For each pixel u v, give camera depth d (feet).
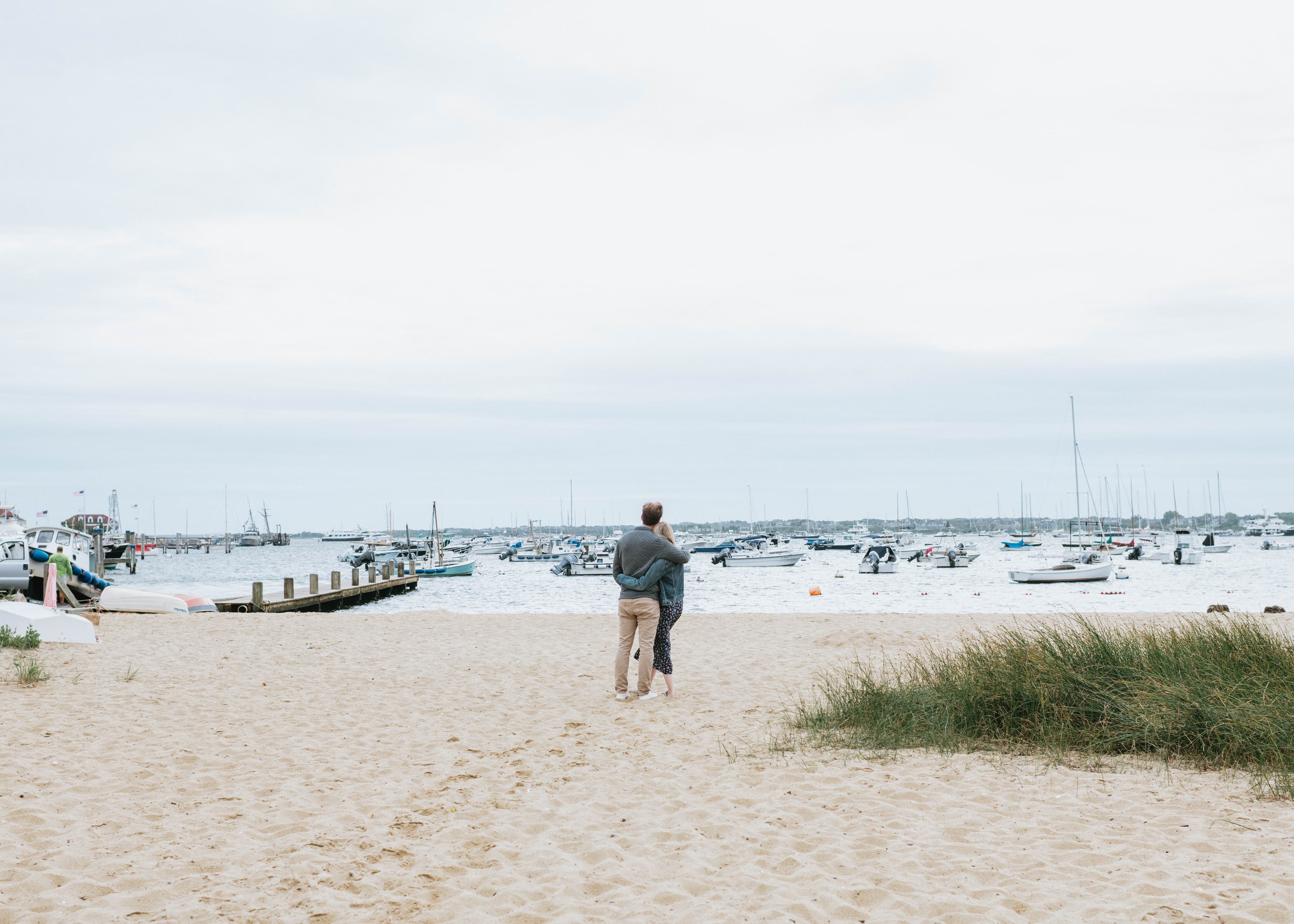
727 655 41.65
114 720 25.49
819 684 31.68
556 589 165.27
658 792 18.43
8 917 11.93
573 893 13.08
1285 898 11.73
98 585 78.69
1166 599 120.78
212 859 14.39
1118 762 19.99
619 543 30.01
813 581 178.19
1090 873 13.17
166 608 68.80
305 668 37.22
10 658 36.17
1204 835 14.60
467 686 32.58
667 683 29.96
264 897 12.86
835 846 14.80
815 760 20.83
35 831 15.48
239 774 19.88
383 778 19.61
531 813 16.98
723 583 172.24
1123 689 22.47
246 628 54.85
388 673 35.94
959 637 35.47
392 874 13.83
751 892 12.99
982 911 11.94
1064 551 257.75
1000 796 17.47
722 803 17.42
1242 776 18.35
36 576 75.87
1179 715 20.57
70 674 33.58
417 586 173.68
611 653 42.55
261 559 439.63
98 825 15.92
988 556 310.65
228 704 28.50
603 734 24.17
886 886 13.05
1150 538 387.34
